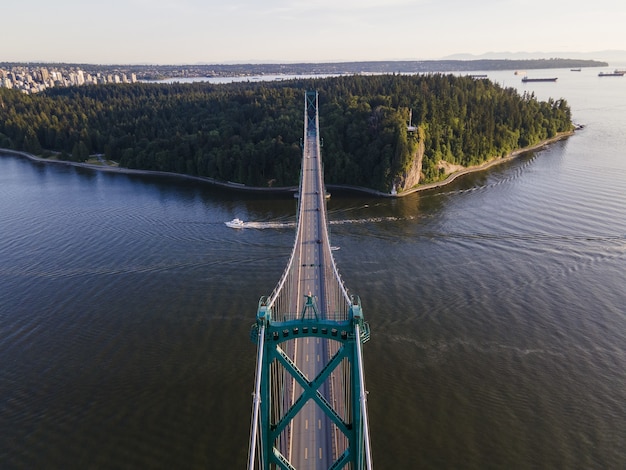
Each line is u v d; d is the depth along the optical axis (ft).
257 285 308.60
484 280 309.83
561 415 194.70
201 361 231.91
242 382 216.95
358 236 398.62
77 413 200.34
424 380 216.33
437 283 307.78
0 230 419.33
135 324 264.93
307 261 313.73
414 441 183.73
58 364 231.50
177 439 186.50
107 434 189.47
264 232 411.75
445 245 372.17
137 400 207.21
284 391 190.70
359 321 153.58
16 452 181.78
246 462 175.94
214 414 198.59
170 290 303.48
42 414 199.93
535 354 232.53
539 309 272.10
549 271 318.45
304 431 172.55
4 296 297.74
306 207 413.18
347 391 188.55
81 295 298.35
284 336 154.81
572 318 262.26
